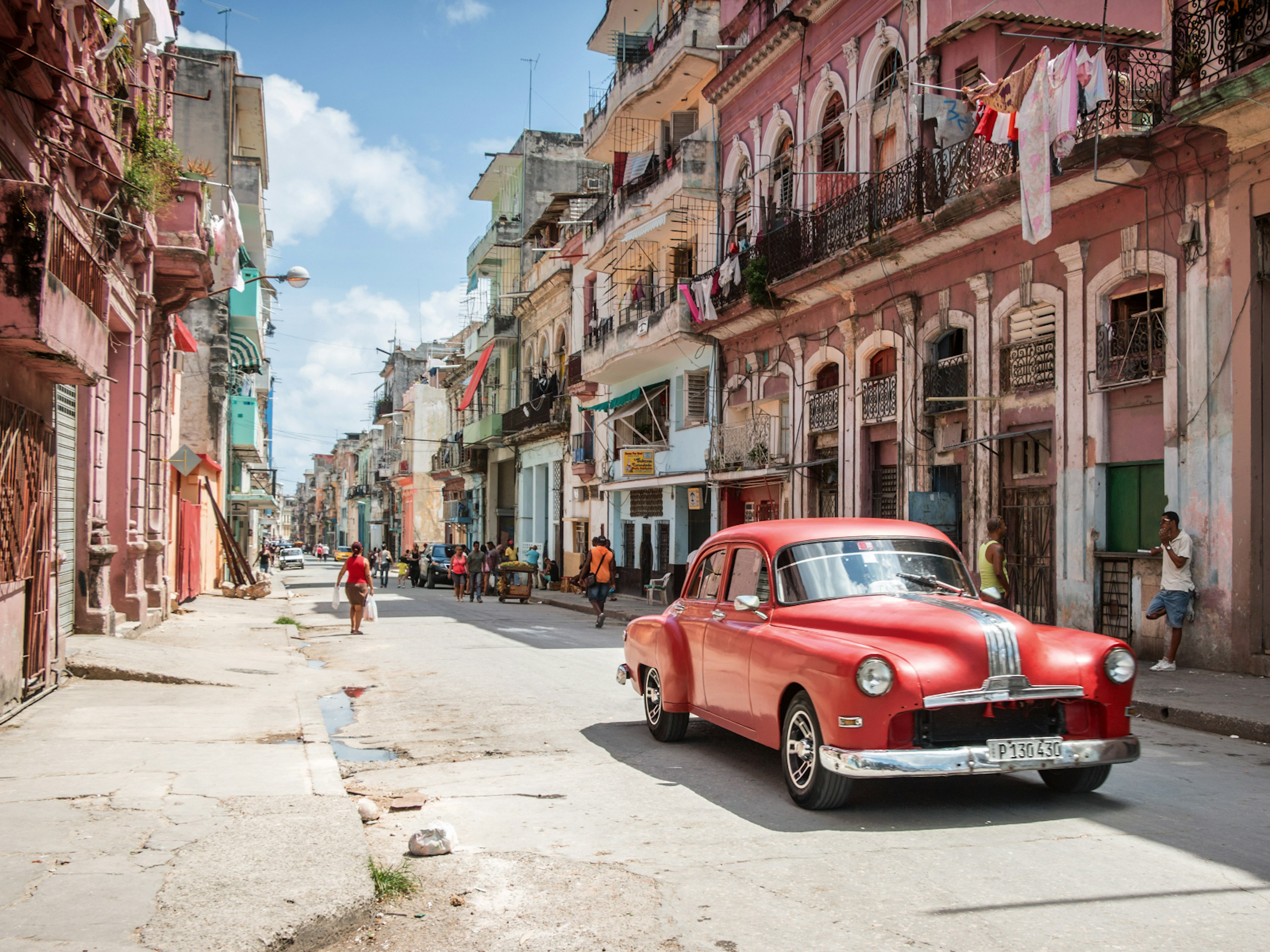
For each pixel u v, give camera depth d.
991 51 15.65
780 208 22.38
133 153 14.08
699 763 7.38
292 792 5.95
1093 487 13.79
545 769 7.22
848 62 19.89
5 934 3.72
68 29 8.93
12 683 8.34
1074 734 5.84
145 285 16.14
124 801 5.68
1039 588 14.99
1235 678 11.12
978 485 16.08
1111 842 5.26
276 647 15.71
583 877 4.76
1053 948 3.87
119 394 15.80
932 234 16.16
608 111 29.56
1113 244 13.58
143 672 10.88
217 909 3.99
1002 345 15.77
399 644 16.50
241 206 34.72
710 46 25.02
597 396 34.31
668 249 28.17
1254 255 11.58
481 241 49.78
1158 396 12.97
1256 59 11.27
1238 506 11.59
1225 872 4.77
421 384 70.94
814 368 21.12
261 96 34.03
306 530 161.75
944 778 6.78
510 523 47.72
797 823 5.68
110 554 13.95
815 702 5.76
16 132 8.87
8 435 7.80
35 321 7.07
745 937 4.02
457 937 4.05
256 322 36.28
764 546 7.21
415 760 7.65
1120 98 13.04
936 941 3.95
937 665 5.57
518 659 14.22
